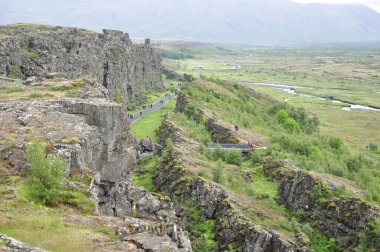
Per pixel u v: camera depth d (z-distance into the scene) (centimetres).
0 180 4028
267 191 7712
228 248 5669
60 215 3681
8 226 3316
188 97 14512
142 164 9575
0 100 5722
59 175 4106
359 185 7912
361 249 5612
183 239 3966
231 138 10938
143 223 3791
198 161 8525
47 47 10819
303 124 16450
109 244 3228
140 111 16650
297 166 8594
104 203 5181
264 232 5519
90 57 13562
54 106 5419
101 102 5678
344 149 12719
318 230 6291
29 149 4097
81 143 4634
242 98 18250
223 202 6419
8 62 8981
